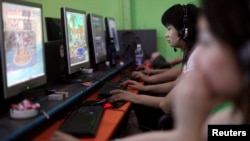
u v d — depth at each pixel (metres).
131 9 3.96
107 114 1.42
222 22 0.47
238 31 0.47
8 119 1.13
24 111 1.13
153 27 3.94
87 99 1.74
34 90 1.63
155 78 2.49
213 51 0.48
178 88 0.56
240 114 0.60
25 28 1.31
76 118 1.28
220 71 0.47
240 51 0.47
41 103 1.36
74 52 1.94
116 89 1.91
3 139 0.92
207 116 0.52
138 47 3.54
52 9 2.92
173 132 0.56
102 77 2.14
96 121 1.24
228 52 0.47
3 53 1.13
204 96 0.50
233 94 0.49
